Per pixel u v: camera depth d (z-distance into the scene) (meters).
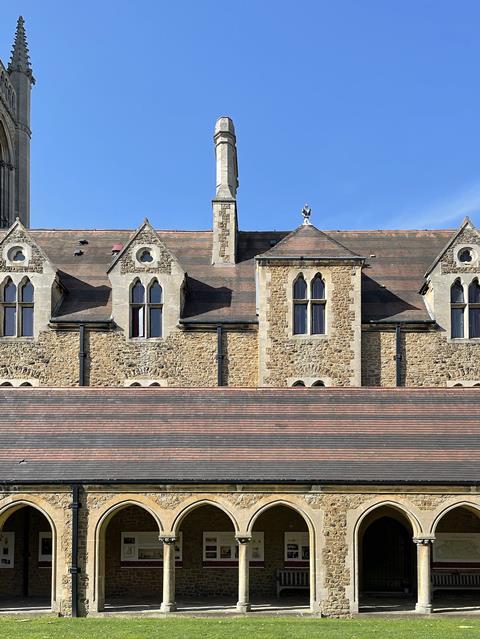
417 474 21.22
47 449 22.31
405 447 22.31
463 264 28.94
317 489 21.12
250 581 24.33
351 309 28.44
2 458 21.97
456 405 24.27
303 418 23.69
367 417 23.73
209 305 29.50
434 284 28.83
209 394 24.83
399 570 24.56
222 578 24.19
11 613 20.89
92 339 28.42
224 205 32.09
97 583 20.91
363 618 20.20
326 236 29.48
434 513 21.02
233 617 20.31
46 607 21.88
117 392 24.89
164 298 28.72
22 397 24.67
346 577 20.80
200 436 22.83
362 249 32.94
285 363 28.22
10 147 45.53
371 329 28.53
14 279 28.62
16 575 24.58
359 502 21.11
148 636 17.06
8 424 23.41
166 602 20.94
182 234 33.91
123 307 28.59
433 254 32.59
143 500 21.19
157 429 23.16
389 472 21.30
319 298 28.66
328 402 24.47
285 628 18.16
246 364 28.45
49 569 24.58
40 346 28.34
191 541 24.34
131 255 28.98
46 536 24.73
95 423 23.45
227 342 28.56
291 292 28.53
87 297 29.66
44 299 28.52
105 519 21.19
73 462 21.80
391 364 28.41
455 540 24.28
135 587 24.27
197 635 17.16
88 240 33.41
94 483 21.16
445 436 22.80
